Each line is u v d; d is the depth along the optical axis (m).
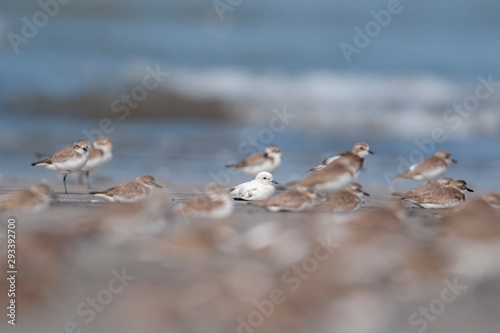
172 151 21.41
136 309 7.01
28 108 27.73
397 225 9.80
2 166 18.12
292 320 6.83
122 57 33.53
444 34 40.66
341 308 7.07
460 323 6.93
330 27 40.56
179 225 10.03
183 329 6.67
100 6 40.00
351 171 13.82
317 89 29.89
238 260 8.44
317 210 12.20
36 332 6.57
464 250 8.73
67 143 21.97
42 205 11.02
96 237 9.23
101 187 15.46
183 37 37.34
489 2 44.22
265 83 30.20
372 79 30.91
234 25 40.09
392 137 25.58
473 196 15.26
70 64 31.81
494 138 25.58
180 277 7.87
